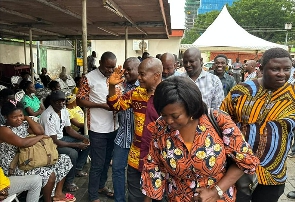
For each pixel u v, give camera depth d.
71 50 19.00
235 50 13.39
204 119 1.55
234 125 1.57
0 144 3.11
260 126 2.13
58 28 8.33
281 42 44.31
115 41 16.33
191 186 1.62
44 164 3.10
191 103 1.38
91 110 3.38
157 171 1.74
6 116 3.13
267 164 2.12
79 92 3.42
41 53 15.84
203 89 3.28
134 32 9.67
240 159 1.54
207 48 13.42
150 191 1.75
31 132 3.25
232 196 1.69
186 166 1.56
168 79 1.43
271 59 1.99
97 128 3.35
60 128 3.87
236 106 2.19
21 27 7.83
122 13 5.71
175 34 15.68
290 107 2.07
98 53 16.50
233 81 5.53
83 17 4.25
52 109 3.73
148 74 2.41
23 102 5.08
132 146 2.72
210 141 1.52
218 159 1.53
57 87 6.02
